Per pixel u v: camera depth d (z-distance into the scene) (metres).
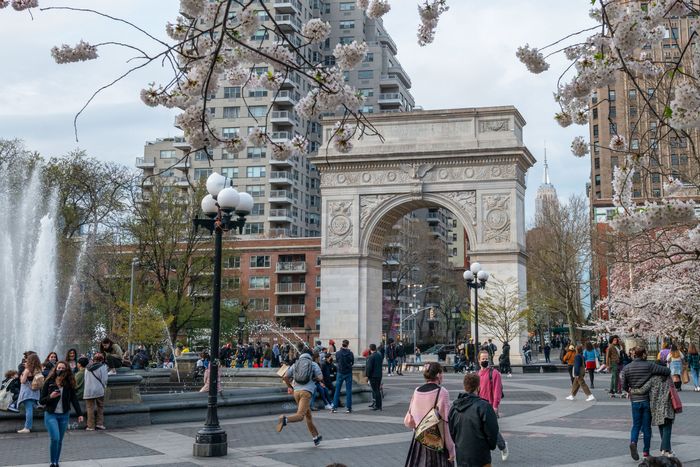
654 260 45.12
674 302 44.03
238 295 70.44
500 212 58.06
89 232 63.25
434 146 59.62
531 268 82.50
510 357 57.81
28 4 7.54
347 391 26.94
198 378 39.44
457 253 159.12
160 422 23.16
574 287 74.00
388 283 112.69
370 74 126.12
